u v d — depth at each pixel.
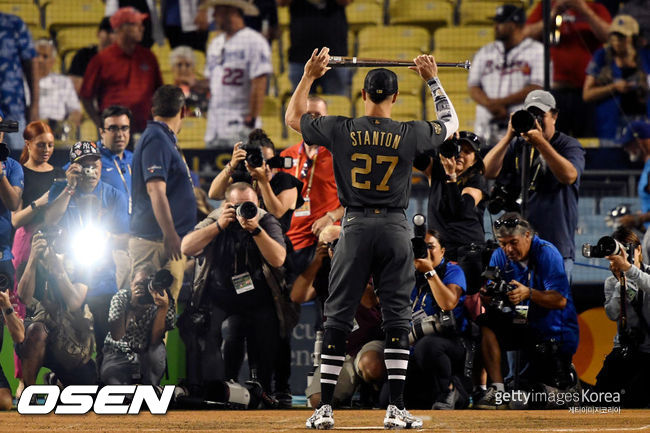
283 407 5.67
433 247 5.25
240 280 5.47
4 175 6.13
